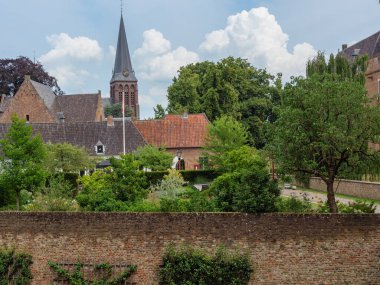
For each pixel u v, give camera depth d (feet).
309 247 62.39
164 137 206.39
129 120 206.28
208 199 72.18
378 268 61.93
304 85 68.18
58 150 140.87
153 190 98.53
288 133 64.64
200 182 149.89
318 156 67.56
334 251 62.23
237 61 236.22
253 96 230.68
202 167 191.42
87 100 260.01
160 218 63.77
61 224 65.31
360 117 64.34
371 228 62.13
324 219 62.39
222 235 63.16
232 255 62.75
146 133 208.23
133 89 404.36
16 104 237.45
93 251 64.64
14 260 65.51
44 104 237.66
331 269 62.23
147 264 63.67
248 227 62.90
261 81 239.91
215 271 61.93
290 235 62.59
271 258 62.64
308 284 62.34
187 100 225.56
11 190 89.66
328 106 64.49
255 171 67.21
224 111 214.69
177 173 120.67
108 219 64.49
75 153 143.64
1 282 65.05
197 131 207.62
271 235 62.69
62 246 65.16
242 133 150.30
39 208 75.10
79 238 64.90
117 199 76.02
